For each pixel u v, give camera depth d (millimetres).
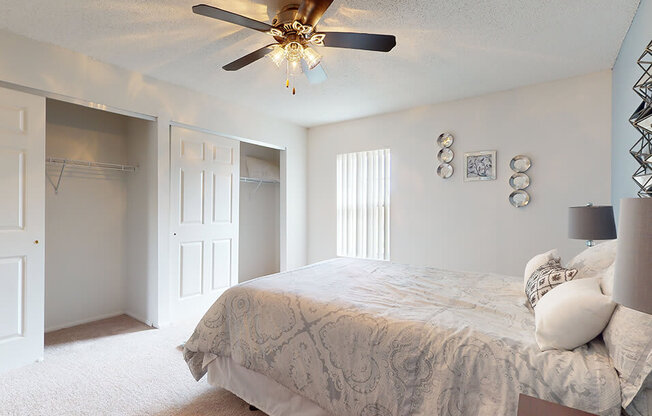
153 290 3203
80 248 3270
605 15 2051
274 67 2844
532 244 3240
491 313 1627
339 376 1526
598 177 2924
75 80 2596
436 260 3793
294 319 1721
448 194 3715
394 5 1951
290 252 4605
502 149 3387
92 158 3334
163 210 3195
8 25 2205
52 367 2373
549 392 1099
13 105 2322
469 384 1231
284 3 1934
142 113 3012
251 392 1866
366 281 2258
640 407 986
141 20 2143
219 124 3646
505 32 2254
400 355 1390
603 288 1327
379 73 2943
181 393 2070
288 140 4559
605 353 1179
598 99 2918
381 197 4246
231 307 1964
